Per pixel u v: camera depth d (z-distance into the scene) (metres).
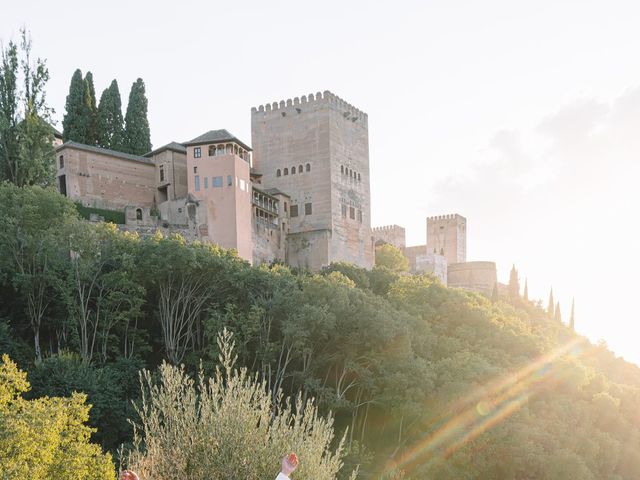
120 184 76.00
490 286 133.75
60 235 45.25
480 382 45.72
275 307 46.44
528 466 40.72
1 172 60.41
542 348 55.31
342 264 76.31
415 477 40.44
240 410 11.90
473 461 41.62
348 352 45.69
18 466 20.02
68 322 44.41
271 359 43.44
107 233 48.00
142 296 49.81
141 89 94.31
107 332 45.66
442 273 130.88
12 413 22.48
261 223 85.38
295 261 92.50
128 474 9.79
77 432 25.55
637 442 51.06
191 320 52.00
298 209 95.69
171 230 72.94
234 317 45.38
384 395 44.25
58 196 49.75
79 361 42.97
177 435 11.75
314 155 95.19
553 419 45.25
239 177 75.94
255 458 11.34
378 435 48.19
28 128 60.25
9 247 45.06
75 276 45.97
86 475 23.72
